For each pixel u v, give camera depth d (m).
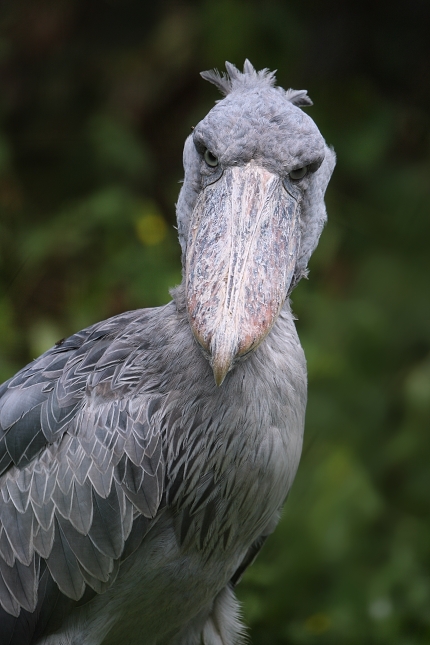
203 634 7.45
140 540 6.25
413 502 11.16
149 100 15.05
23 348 11.78
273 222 5.88
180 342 6.25
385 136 14.10
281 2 14.46
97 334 6.87
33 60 15.30
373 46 14.86
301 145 6.01
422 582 10.10
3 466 6.46
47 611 6.36
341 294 12.88
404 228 13.34
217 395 6.14
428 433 11.44
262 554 9.70
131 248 12.52
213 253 5.68
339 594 9.91
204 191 6.09
